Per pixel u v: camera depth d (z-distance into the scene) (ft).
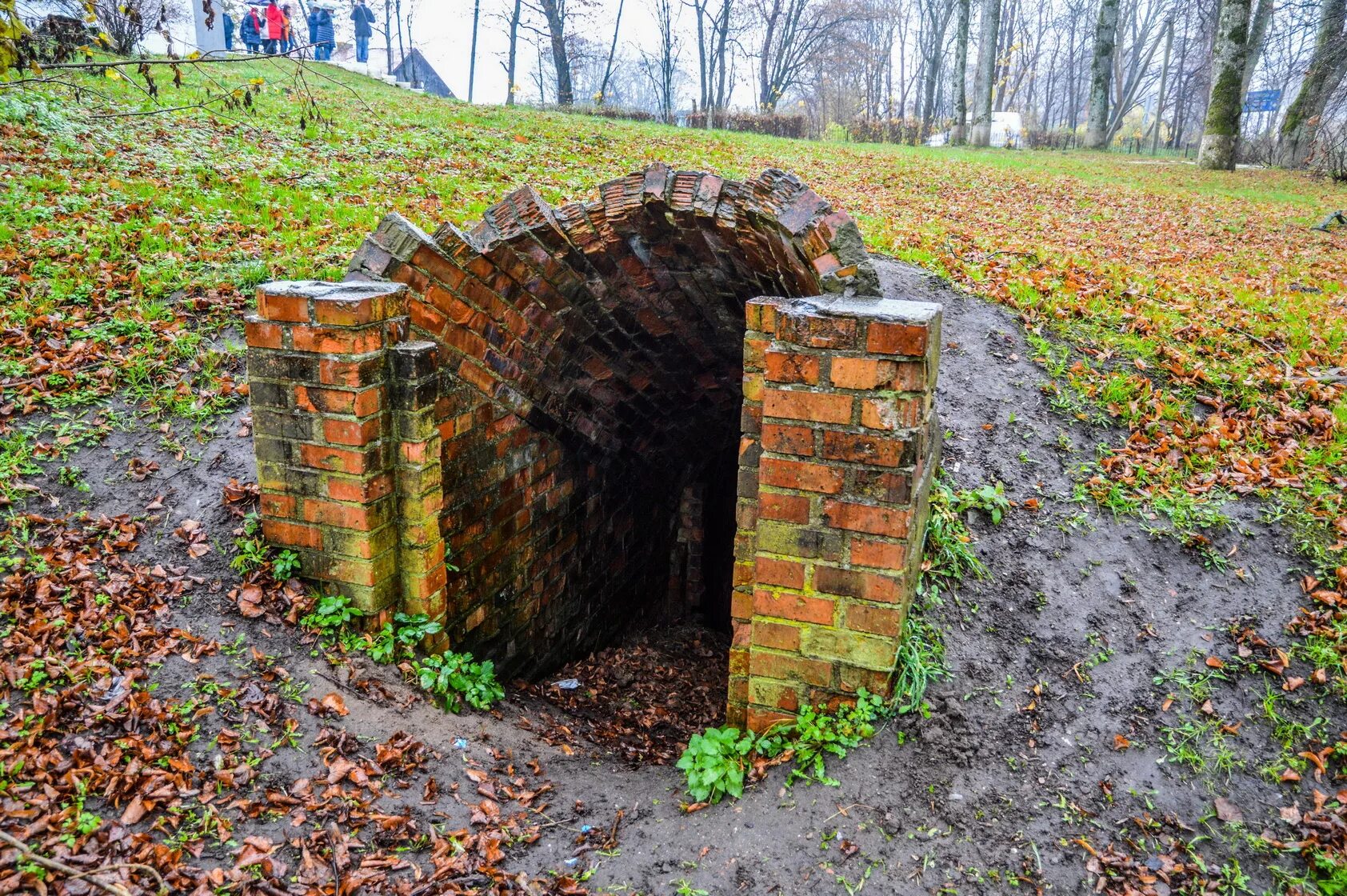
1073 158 77.87
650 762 13.58
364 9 78.69
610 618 20.84
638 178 11.47
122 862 7.70
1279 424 15.47
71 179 25.34
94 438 13.66
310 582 11.64
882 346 8.71
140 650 10.07
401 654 11.56
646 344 16.38
